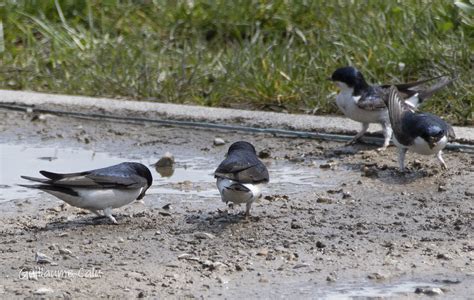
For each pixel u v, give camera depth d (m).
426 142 12.63
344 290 8.69
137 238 10.32
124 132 15.55
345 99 14.40
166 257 9.66
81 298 8.50
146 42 19.08
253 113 15.85
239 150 11.06
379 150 14.17
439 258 9.55
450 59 16.61
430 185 12.38
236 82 17.12
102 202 10.69
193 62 18.20
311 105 16.47
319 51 17.45
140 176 11.00
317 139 14.93
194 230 10.59
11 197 12.16
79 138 15.23
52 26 19.83
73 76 18.19
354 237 10.27
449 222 10.79
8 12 20.14
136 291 8.67
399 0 18.47
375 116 14.20
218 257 9.64
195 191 12.36
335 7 18.84
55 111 16.64
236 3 19.58
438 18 17.77
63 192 10.57
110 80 17.83
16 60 19.03
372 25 17.80
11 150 14.59
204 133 15.38
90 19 19.84
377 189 12.26
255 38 18.28
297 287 8.77
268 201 11.79
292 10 19.12
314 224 10.77
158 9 20.23
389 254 9.68
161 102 17.22
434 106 15.76
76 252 9.84
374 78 16.64
